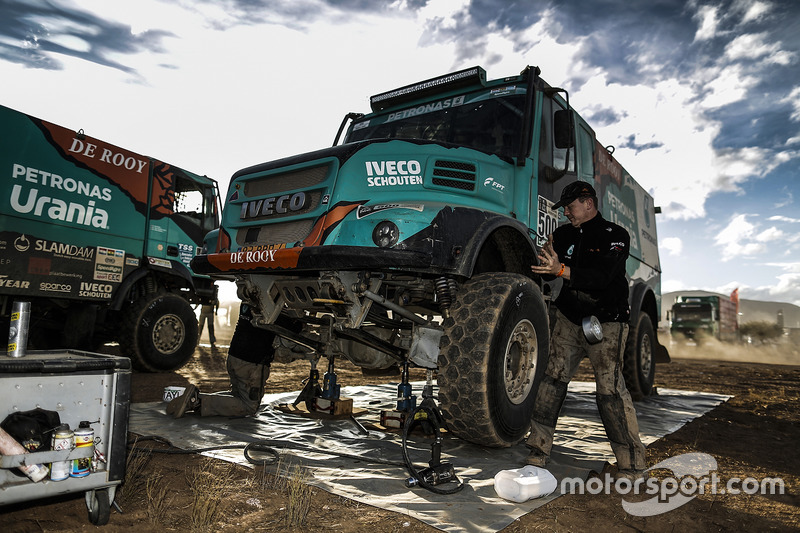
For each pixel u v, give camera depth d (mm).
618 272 3193
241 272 3898
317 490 2711
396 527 2285
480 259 4211
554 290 4609
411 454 3520
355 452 3514
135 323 7699
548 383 3334
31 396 2053
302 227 3648
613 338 3168
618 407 3182
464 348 3365
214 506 2340
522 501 2666
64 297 6934
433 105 5207
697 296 34219
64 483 2043
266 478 2861
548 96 4898
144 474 2840
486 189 4012
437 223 3381
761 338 42062
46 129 6840
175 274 8297
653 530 2477
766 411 6621
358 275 3521
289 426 4297
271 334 4723
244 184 4168
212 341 12500
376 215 3385
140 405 4910
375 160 3602
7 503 1905
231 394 4688
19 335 2141
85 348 7441
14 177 6484
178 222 8469
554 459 3561
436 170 3773
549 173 4746
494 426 3404
